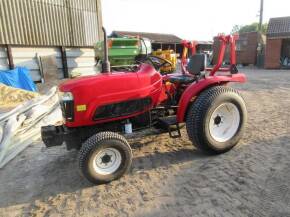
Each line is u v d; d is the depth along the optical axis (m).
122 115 3.60
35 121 5.73
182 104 3.82
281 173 3.27
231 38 4.09
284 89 9.42
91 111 3.38
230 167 3.51
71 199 3.07
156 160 3.85
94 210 2.84
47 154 4.36
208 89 3.93
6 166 4.02
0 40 10.59
